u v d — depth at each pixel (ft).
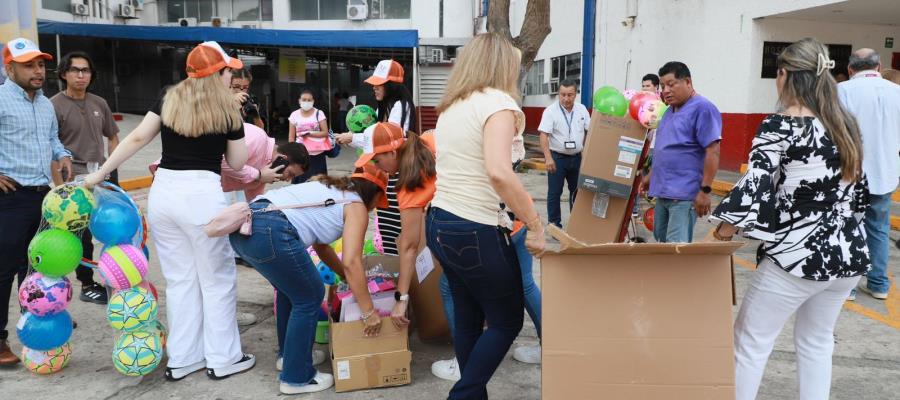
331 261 12.19
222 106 11.10
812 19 35.65
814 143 8.13
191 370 11.88
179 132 10.89
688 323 8.23
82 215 11.18
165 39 58.70
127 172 39.73
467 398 9.36
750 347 8.89
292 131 25.04
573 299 8.29
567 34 57.88
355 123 16.06
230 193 17.99
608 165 14.58
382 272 12.96
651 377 8.28
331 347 11.50
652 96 14.21
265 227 10.22
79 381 11.66
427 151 10.66
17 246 12.23
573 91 21.99
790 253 8.27
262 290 17.04
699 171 14.20
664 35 42.57
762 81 36.06
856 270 8.36
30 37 20.26
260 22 74.49
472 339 9.90
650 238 22.50
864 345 13.28
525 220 8.14
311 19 72.18
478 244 8.68
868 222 15.96
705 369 8.25
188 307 11.71
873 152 15.25
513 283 9.04
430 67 68.64
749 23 35.45
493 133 8.21
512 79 8.79
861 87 15.15
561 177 22.62
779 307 8.58
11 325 14.24
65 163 13.33
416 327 13.80
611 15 49.19
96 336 13.73
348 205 10.75
